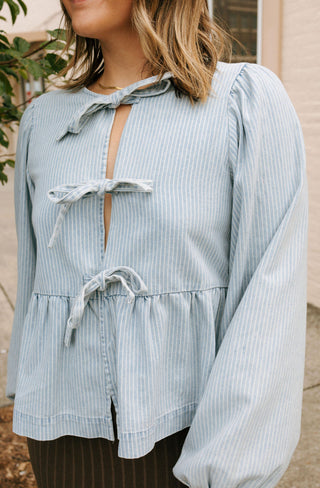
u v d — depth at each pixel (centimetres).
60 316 110
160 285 103
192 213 101
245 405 96
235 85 105
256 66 108
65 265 109
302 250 106
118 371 103
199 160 101
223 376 99
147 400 102
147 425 102
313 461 239
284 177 104
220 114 103
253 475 97
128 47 111
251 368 98
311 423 266
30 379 113
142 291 102
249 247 105
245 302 100
